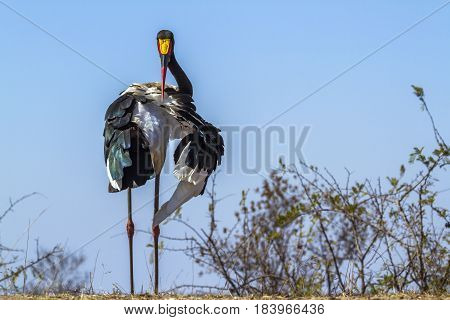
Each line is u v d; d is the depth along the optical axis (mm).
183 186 14203
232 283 14016
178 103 14406
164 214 14078
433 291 13438
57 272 14000
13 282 13391
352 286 13805
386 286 13688
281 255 15258
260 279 14781
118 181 13883
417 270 13727
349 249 14906
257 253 15258
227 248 15297
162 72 15312
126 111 14172
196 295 13547
